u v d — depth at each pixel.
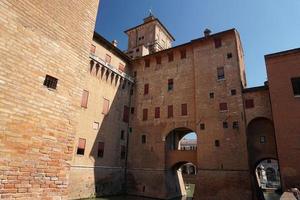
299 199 9.98
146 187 32.25
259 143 26.92
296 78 22.94
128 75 38.62
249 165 25.59
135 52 50.34
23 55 6.27
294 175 20.14
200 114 30.58
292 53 23.84
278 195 43.53
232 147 26.80
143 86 38.88
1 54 5.75
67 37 7.82
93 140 30.08
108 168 31.80
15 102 5.92
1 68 5.71
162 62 38.28
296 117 21.70
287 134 21.61
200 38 34.19
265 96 26.94
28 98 6.26
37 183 6.16
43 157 6.43
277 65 24.28
